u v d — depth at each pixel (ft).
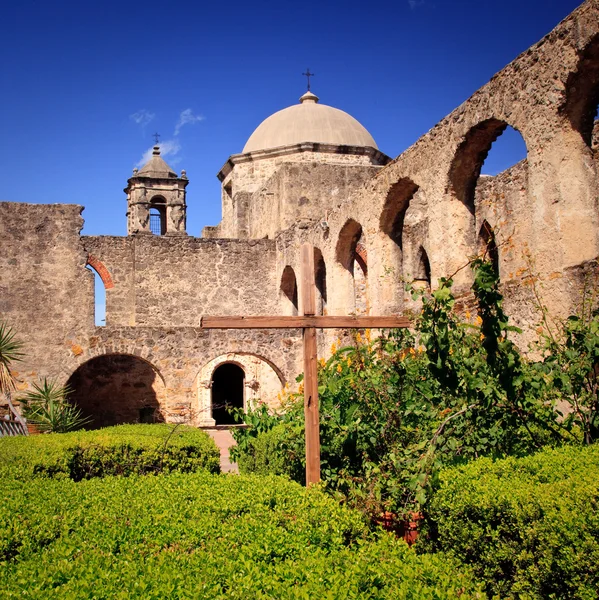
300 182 80.33
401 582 15.21
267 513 19.65
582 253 33.55
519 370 23.53
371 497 22.85
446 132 43.34
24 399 64.34
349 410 27.43
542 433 25.34
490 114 39.17
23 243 71.10
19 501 21.39
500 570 17.17
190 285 79.82
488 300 23.95
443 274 43.70
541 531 15.99
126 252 79.20
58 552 16.51
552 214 34.50
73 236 72.08
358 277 76.18
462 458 24.58
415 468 22.91
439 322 24.27
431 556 17.74
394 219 53.83
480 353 25.09
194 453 35.06
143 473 33.86
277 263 80.74
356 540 18.66
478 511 18.02
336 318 24.68
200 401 83.30
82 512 19.97
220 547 16.79
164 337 68.80
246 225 93.91
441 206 44.04
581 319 25.95
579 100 33.88
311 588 14.46
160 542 17.38
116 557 16.49
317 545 17.79
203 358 68.95
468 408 23.77
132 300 78.79
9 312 69.62
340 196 81.10
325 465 27.20
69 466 32.37
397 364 28.27
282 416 36.01
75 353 69.36
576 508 16.06
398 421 27.48
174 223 113.39
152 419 78.64
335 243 62.80
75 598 13.69
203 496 21.57
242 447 35.42
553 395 26.00
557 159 34.27
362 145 96.53
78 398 76.89
